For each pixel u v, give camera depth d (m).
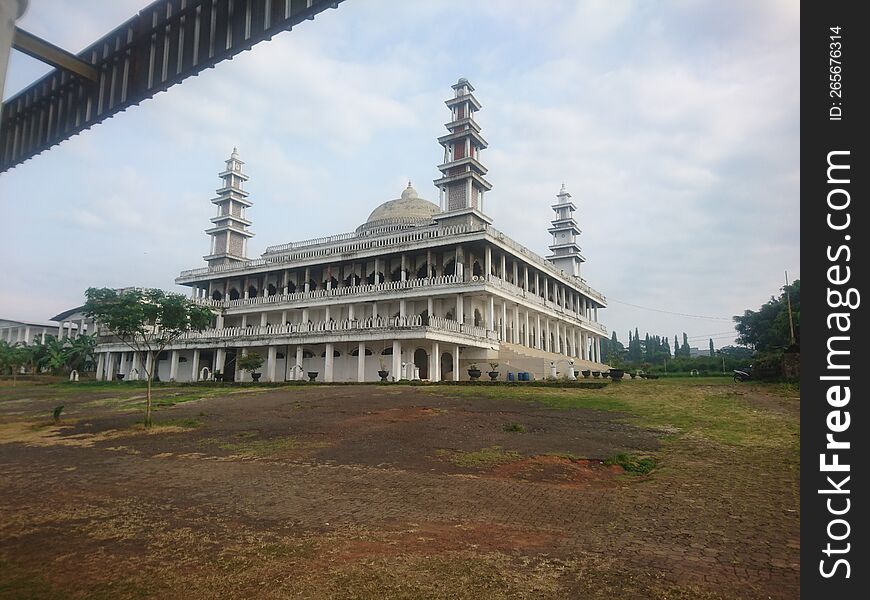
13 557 7.05
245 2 7.17
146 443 16.36
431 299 44.44
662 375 50.81
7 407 29.11
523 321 52.94
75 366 58.78
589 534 7.88
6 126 9.32
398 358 37.16
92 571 6.55
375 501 9.61
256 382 40.09
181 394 33.41
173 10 7.76
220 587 6.04
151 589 6.01
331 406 23.25
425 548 7.22
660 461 12.86
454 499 9.74
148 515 8.89
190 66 7.52
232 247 66.94
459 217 50.12
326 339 40.94
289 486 10.73
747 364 51.16
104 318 20.64
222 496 10.04
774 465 12.30
